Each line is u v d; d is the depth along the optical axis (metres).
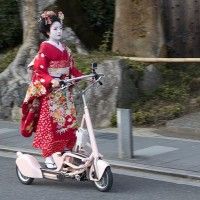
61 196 8.86
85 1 19.66
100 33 19.73
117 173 10.34
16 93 15.87
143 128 14.35
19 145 12.65
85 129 9.41
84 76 9.06
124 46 17.23
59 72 9.16
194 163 10.60
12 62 16.86
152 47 16.95
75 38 17.52
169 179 9.88
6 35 19.56
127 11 17.14
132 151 11.09
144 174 10.27
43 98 9.18
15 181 9.83
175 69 17.00
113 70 15.01
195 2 18.50
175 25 18.55
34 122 9.49
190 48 18.56
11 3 19.84
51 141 9.18
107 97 14.84
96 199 8.66
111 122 14.70
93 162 8.83
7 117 16.03
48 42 9.12
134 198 8.70
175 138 12.98
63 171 9.12
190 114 14.77
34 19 16.80
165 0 18.50
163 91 15.86
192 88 16.17
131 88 15.38
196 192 9.04
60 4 18.27
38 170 9.36
